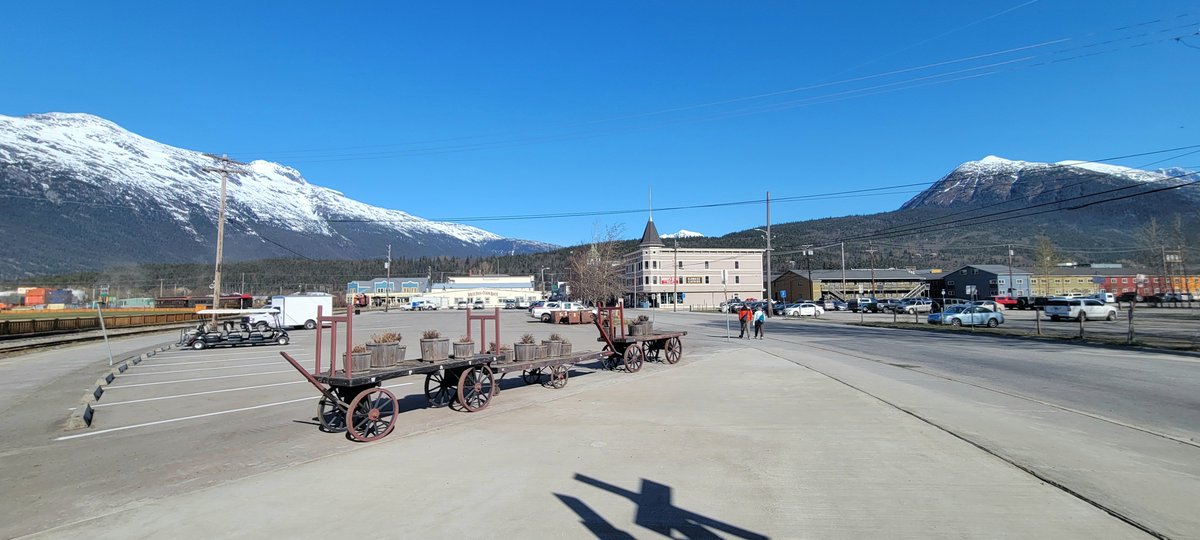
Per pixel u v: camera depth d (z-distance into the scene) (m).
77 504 5.49
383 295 131.75
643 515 4.83
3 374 16.39
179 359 20.58
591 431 8.09
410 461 6.68
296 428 8.85
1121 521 4.55
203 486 5.96
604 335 14.91
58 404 11.12
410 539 4.42
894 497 5.15
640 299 106.12
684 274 105.56
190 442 8.06
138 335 36.19
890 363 16.33
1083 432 7.57
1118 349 19.84
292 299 38.81
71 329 31.62
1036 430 7.68
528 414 9.51
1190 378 12.82
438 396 10.91
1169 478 5.59
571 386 12.80
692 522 4.65
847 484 5.53
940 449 6.74
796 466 6.16
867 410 9.22
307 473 6.29
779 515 4.77
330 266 155.75
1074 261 94.44
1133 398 10.31
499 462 6.53
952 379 12.88
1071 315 37.69
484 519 4.80
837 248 137.50
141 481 6.21
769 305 54.06
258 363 19.09
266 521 4.88
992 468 5.96
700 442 7.31
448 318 57.84
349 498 5.41
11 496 5.77
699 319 50.75
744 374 14.23
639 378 13.97
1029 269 93.00
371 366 9.08
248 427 9.02
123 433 8.73
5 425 9.34
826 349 21.17
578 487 5.59
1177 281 88.50
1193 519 4.55
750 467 6.16
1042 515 4.68
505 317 59.97
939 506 4.91
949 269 119.62
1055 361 16.45
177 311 52.97
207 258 159.00
